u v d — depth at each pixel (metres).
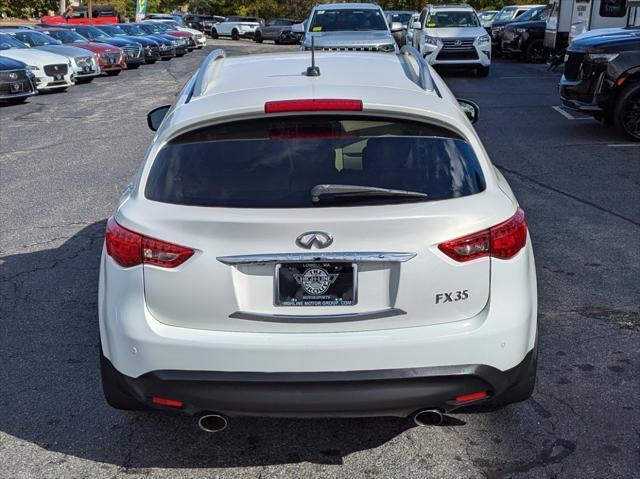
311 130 3.05
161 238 2.87
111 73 23.86
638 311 4.80
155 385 2.89
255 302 2.86
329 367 2.82
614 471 3.18
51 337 4.60
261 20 48.12
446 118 3.06
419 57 4.02
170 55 29.66
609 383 3.90
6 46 19.98
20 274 5.69
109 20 46.28
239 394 2.84
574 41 11.12
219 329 2.89
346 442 3.45
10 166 9.92
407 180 2.95
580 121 12.28
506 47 24.31
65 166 9.83
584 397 3.77
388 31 14.90
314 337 2.84
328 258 2.80
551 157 9.56
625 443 3.38
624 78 10.23
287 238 2.80
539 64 23.56
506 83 18.19
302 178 2.95
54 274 5.68
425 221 2.81
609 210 7.12
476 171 3.05
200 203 2.93
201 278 2.84
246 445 3.44
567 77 11.05
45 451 3.42
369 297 2.86
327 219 2.79
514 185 8.12
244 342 2.83
